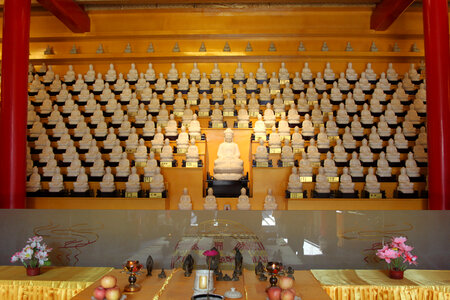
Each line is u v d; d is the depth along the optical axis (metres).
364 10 15.94
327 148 13.70
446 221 6.98
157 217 6.88
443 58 10.34
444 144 10.06
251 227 6.75
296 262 6.74
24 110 10.91
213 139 14.46
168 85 15.43
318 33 16.00
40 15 16.38
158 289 5.50
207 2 15.64
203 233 6.76
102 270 6.64
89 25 16.25
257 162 13.02
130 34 16.06
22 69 10.94
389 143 13.44
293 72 16.28
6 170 10.58
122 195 12.76
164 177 12.99
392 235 6.91
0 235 7.12
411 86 15.22
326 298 5.16
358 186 12.93
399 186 12.55
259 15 16.12
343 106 14.62
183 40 16.53
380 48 16.41
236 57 16.06
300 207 12.31
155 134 14.26
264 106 15.20
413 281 6.21
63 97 15.27
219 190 12.79
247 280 5.73
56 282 6.09
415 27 15.93
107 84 15.58
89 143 14.00
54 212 7.08
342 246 6.82
